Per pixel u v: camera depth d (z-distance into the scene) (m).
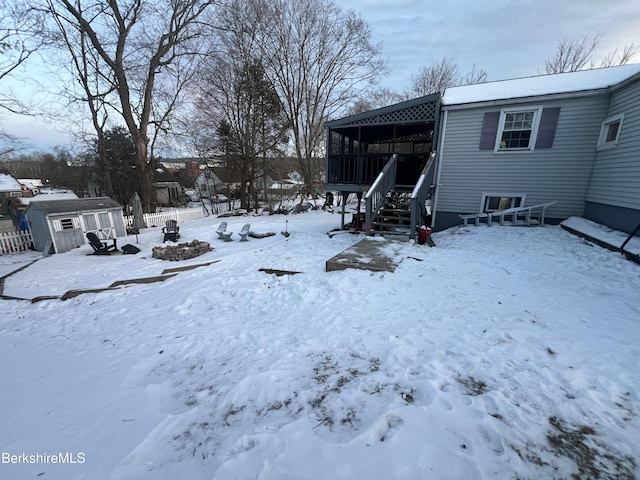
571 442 1.76
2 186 22.48
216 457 1.74
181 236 12.70
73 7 15.38
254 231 12.56
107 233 12.84
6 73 13.34
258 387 2.42
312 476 1.56
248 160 23.38
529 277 4.86
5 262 9.62
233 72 21.64
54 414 2.30
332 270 5.34
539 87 8.71
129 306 5.06
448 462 1.60
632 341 2.90
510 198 9.23
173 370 2.92
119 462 1.75
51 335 4.21
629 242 5.89
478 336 3.01
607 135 7.52
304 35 22.83
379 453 1.67
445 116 9.25
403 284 4.50
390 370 2.54
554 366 2.51
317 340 3.19
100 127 20.44
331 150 10.09
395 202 9.47
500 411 2.00
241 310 4.36
